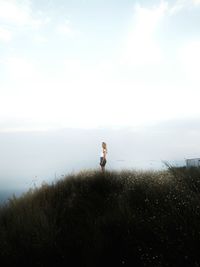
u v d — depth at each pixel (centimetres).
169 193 655
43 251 534
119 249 511
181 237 476
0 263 525
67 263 504
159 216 565
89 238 559
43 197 861
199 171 841
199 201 563
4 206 822
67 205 785
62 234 601
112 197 805
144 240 507
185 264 430
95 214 703
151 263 447
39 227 605
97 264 486
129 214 607
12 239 588
